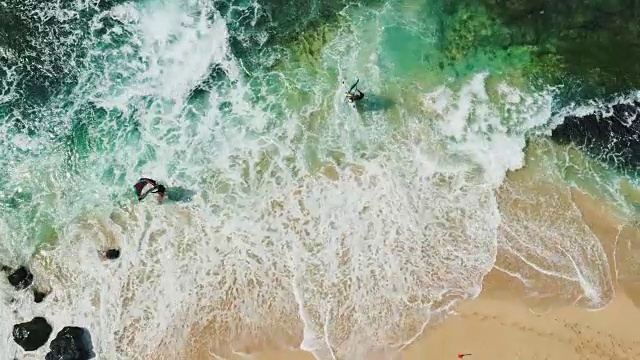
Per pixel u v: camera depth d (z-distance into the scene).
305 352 15.39
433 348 15.34
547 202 16.88
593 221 16.62
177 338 15.70
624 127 17.77
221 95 18.62
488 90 18.36
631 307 15.61
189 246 16.72
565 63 18.61
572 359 15.15
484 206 16.86
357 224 16.75
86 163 17.97
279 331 15.62
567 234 16.47
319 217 16.88
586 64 18.56
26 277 16.59
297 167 17.56
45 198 17.58
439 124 17.95
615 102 18.08
